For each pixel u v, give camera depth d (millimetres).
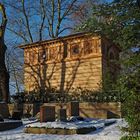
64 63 29266
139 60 10195
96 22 13289
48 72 30266
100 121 19094
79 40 28578
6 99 27688
